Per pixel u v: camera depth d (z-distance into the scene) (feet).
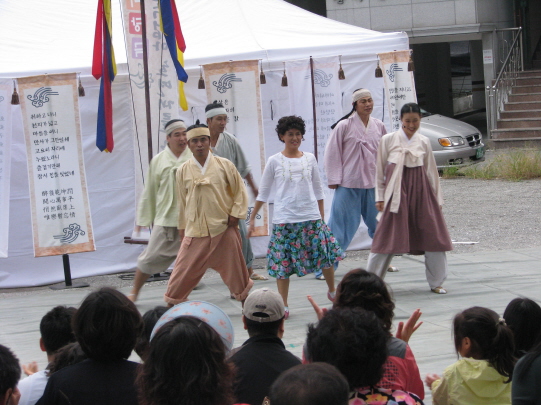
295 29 32.30
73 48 30.01
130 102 28.35
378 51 30.45
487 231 34.47
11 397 9.17
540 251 29.71
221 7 33.06
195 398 8.51
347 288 11.48
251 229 22.71
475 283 24.86
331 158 26.05
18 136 27.58
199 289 26.04
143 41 25.54
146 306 23.73
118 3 31.94
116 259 29.19
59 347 12.32
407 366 10.50
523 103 68.64
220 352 8.87
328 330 9.09
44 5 32.86
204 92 28.99
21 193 27.84
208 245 20.71
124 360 10.12
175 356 8.54
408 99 29.96
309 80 29.89
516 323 11.91
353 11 71.36
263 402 9.94
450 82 89.45
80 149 26.58
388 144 23.27
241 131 28.22
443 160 53.72
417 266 27.94
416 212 23.27
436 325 20.27
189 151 22.95
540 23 80.59
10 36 30.45
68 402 9.59
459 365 11.16
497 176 51.08
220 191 20.81
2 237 26.32
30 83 26.09
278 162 22.00
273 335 11.25
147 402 8.63
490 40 70.95
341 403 7.00
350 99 30.53
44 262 28.32
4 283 27.94
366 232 31.68
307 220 21.84
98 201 28.63
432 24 70.03
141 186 28.17
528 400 9.35
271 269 21.94
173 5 25.58
